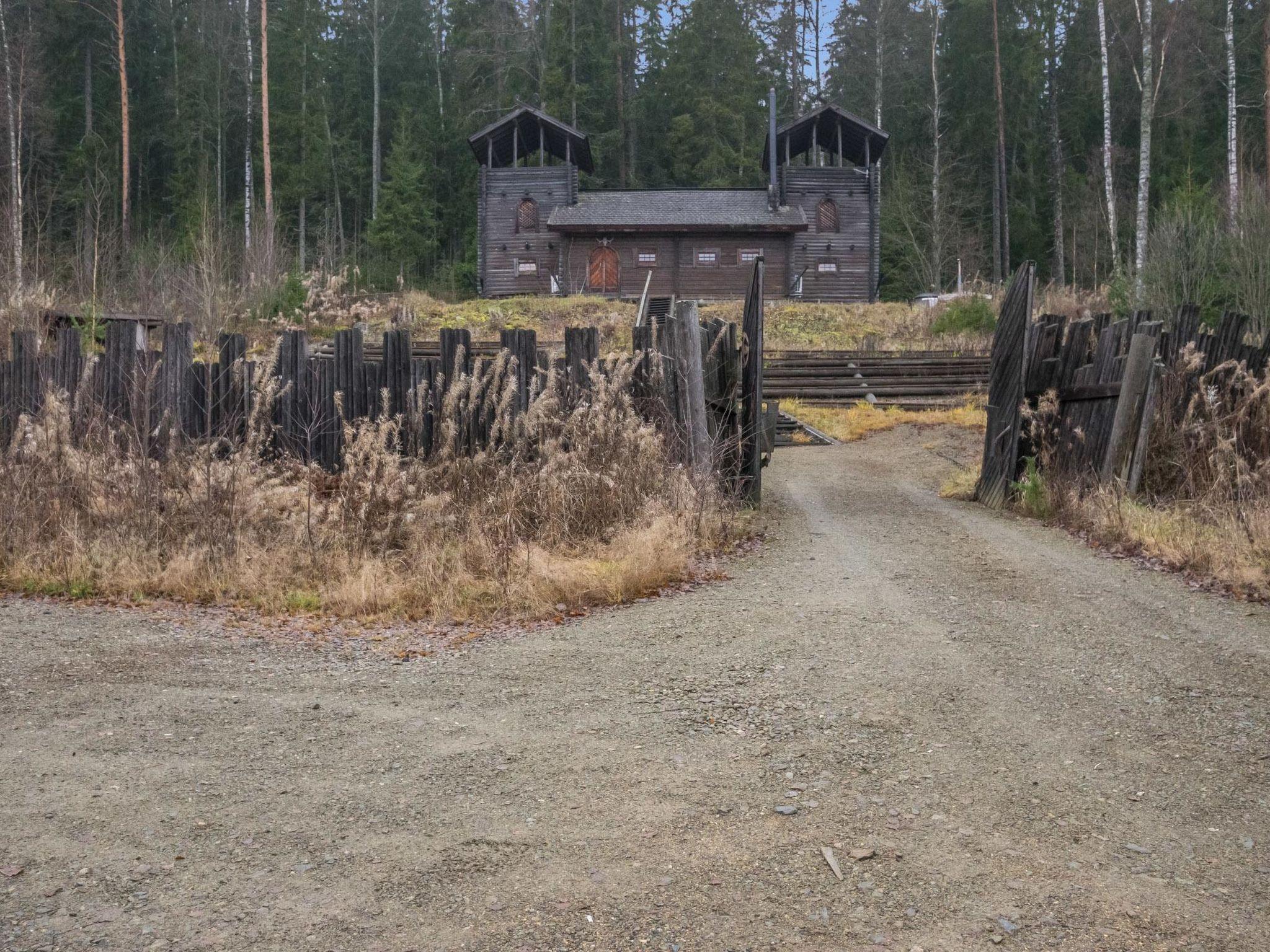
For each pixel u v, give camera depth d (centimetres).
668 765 360
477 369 868
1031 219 5072
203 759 370
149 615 592
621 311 3105
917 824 312
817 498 1088
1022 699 426
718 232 3744
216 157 5547
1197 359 855
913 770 353
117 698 438
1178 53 4550
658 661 487
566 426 812
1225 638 503
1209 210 2127
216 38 5541
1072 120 5378
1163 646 493
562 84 5112
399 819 320
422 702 437
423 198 5238
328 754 375
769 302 3400
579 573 635
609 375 876
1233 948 245
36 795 335
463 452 845
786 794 334
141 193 5588
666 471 829
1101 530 788
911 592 615
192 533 700
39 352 953
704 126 5522
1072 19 5459
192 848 299
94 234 3159
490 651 516
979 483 1074
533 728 401
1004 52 5031
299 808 327
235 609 612
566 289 3788
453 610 593
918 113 5566
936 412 1961
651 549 679
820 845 298
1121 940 249
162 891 274
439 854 296
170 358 923
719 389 969
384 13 6316
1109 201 3406
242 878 282
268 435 916
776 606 584
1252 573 614
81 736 391
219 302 2388
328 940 252
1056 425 1005
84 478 741
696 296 3778
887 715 407
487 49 5884
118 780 349
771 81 6316
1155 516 773
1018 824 312
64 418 766
